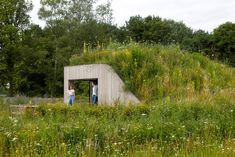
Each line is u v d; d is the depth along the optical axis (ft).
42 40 221.66
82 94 138.00
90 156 32.37
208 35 239.50
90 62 84.64
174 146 35.60
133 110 56.39
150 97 74.43
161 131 40.60
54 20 227.20
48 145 33.88
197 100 61.46
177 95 72.02
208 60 87.25
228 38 226.17
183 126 42.75
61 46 221.05
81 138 37.27
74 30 223.51
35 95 218.38
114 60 79.92
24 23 207.21
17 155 31.37
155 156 31.27
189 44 239.30
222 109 56.13
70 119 46.34
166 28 255.29
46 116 49.26
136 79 77.00
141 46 85.76
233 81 80.89
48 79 217.77
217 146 33.68
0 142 34.22
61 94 218.18
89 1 231.91
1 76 191.93
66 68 87.97
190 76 78.43
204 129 43.32
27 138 35.55
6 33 190.80
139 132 40.09
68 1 230.48
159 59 80.59
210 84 76.54
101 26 229.45
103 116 48.73
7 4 196.44
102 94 79.92
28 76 219.82
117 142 36.45
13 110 56.54
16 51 192.65
